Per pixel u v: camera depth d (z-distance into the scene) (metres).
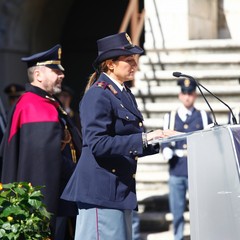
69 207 18.52
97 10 43.31
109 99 14.66
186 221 24.44
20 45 38.88
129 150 14.27
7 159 18.62
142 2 39.62
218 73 29.06
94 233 14.62
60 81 19.30
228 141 12.29
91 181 14.65
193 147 13.09
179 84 24.12
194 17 32.12
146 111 28.56
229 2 34.66
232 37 34.69
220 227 12.44
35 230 14.53
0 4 37.66
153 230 24.88
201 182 12.87
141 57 30.86
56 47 19.19
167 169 26.98
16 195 14.67
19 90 30.22
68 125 19.16
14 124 18.69
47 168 18.25
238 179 12.03
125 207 14.60
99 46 15.23
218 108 27.41
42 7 39.53
